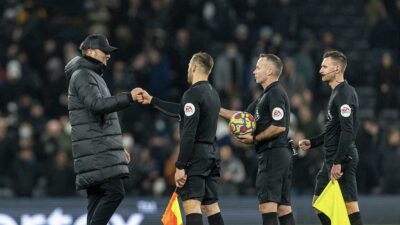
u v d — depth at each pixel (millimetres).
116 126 34562
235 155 62031
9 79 68250
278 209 37094
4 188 61688
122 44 71562
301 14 81938
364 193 63188
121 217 56625
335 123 36750
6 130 63406
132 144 61906
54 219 56656
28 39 71062
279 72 36656
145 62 69062
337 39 80875
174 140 64500
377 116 72188
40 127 65562
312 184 60812
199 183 35219
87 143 34062
